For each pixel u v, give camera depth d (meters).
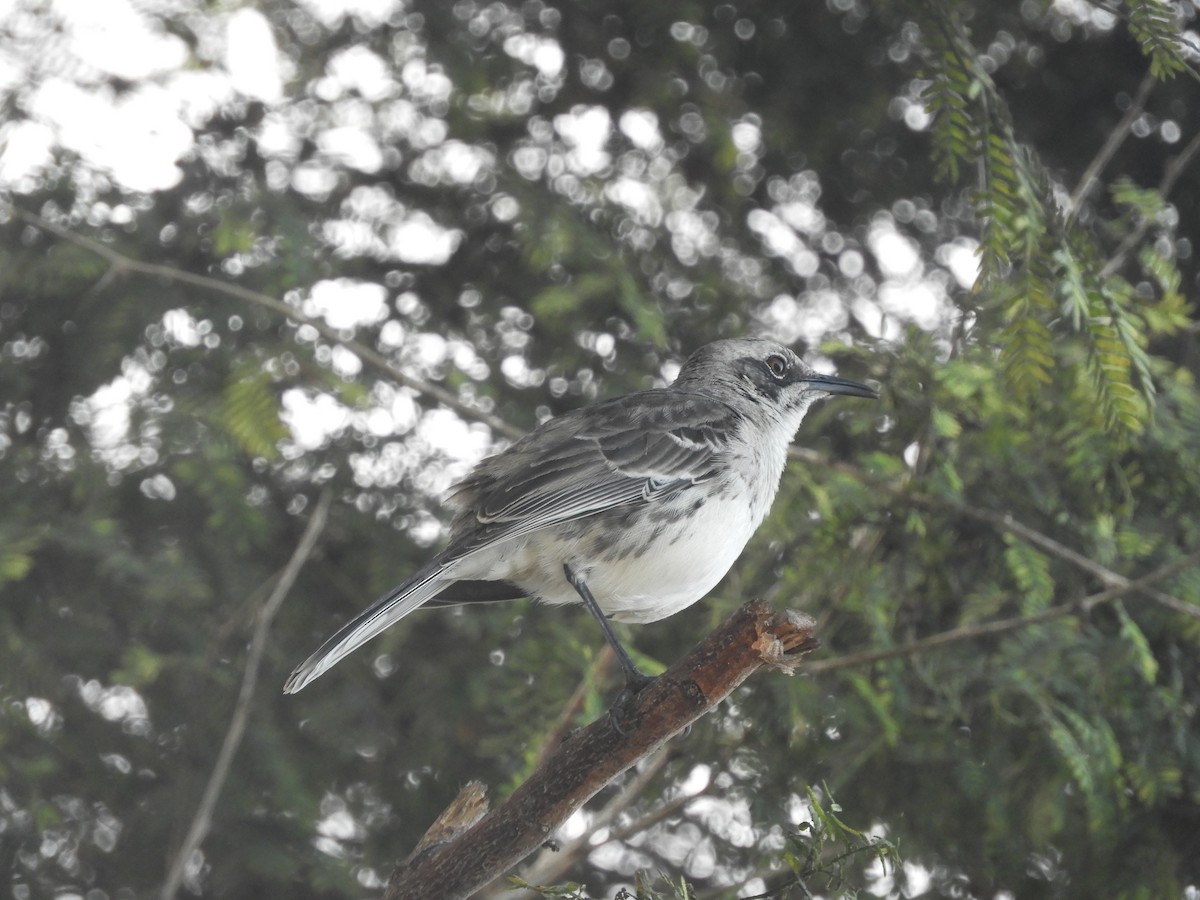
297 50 11.89
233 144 11.80
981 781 9.27
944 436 9.88
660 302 11.76
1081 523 9.69
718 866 11.25
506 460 9.19
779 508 10.26
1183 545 9.70
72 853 10.75
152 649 10.73
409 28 11.89
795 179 12.46
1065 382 9.38
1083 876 9.54
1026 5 11.66
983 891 9.81
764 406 10.06
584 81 12.17
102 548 10.28
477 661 11.08
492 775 10.91
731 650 6.34
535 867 9.41
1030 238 7.28
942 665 9.52
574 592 8.95
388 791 11.15
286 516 11.46
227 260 11.11
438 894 6.65
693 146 12.20
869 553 9.91
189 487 10.94
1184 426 9.59
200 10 11.47
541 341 11.71
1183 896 9.43
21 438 11.23
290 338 10.70
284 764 10.59
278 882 10.80
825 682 9.79
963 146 7.48
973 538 10.02
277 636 11.04
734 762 9.76
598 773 6.54
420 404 11.45
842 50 11.96
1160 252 10.88
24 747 10.39
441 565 8.37
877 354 9.79
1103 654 9.16
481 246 12.07
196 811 10.43
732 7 11.91
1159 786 9.07
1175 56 6.99
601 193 11.66
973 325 9.12
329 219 11.95
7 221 10.87
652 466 8.92
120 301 10.91
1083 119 12.29
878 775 9.73
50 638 10.54
